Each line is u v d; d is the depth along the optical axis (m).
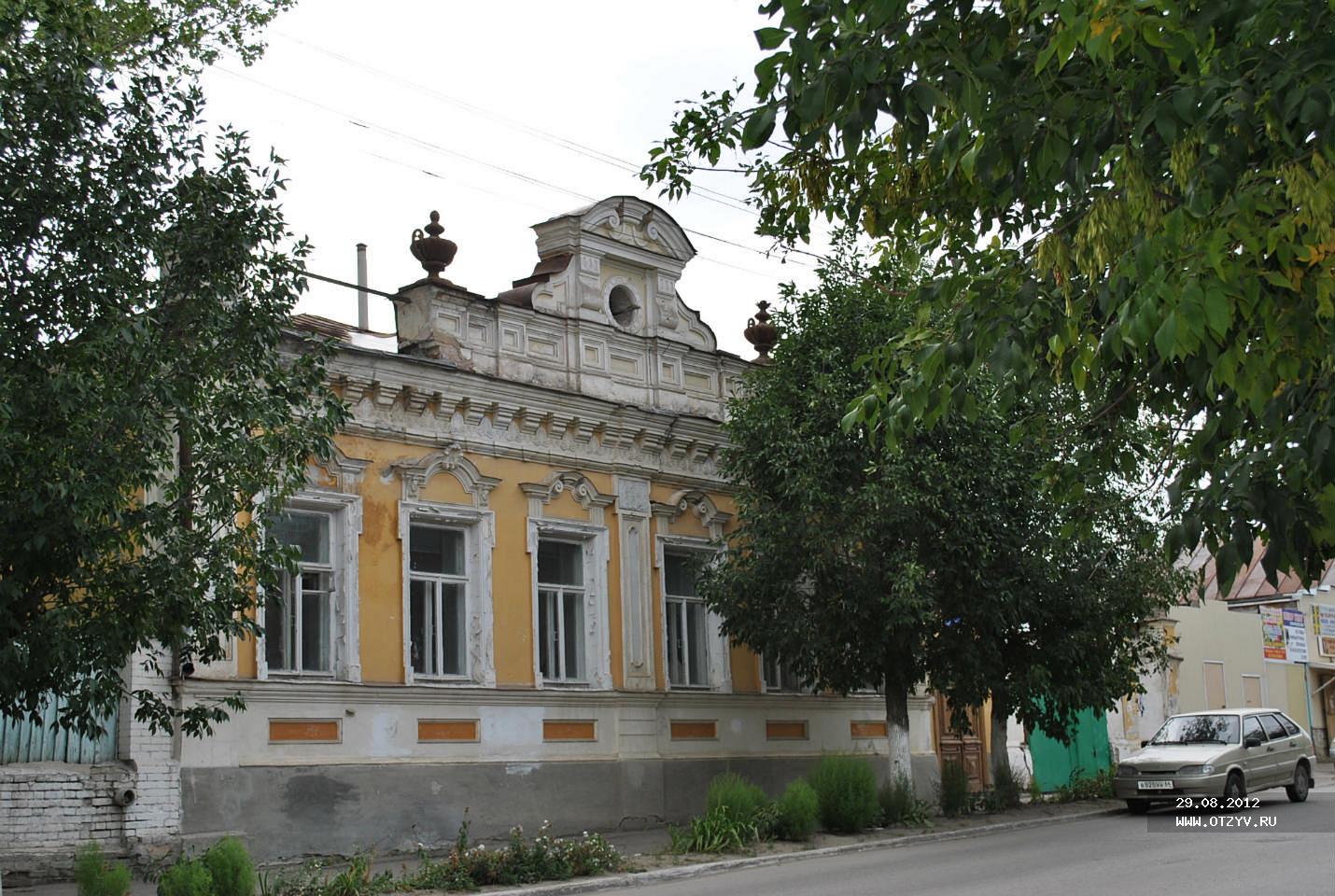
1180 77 6.59
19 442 10.74
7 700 11.23
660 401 23.55
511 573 20.80
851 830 20.42
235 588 12.58
